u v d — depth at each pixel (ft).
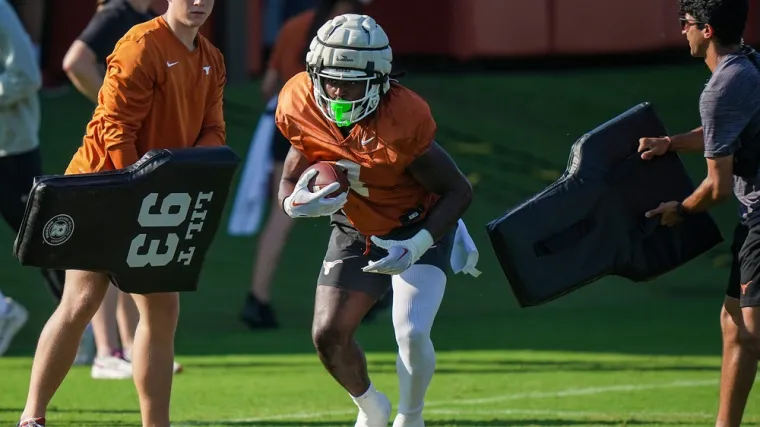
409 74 222.48
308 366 97.09
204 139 62.75
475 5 224.94
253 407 79.97
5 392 84.69
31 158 90.33
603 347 105.81
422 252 57.41
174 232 59.26
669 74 226.58
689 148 65.62
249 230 122.52
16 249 57.72
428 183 58.65
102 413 77.20
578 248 64.90
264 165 120.47
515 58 228.22
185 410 78.89
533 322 120.88
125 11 88.22
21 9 146.51
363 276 60.64
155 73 59.41
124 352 90.48
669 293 138.41
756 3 217.97
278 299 127.95
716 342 108.06
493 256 144.97
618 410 78.48
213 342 109.50
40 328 112.98
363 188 59.06
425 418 75.61
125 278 59.16
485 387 87.45
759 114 59.72
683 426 73.15
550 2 227.40
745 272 60.54
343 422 74.84
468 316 125.08
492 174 172.24
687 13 61.72
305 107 58.80
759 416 76.54
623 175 65.46
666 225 65.82
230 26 200.03
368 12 222.28
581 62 232.12
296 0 211.61
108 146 59.62
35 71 88.94
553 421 74.69
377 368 95.35
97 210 57.36
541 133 195.62
